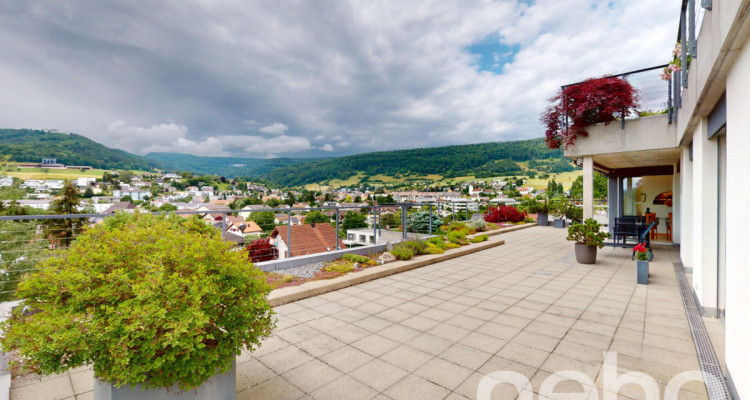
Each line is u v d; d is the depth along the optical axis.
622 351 2.90
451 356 2.80
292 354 2.83
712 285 3.82
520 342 3.09
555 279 5.64
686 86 4.41
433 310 4.01
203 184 122.62
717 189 3.90
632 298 4.53
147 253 1.80
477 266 6.75
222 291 1.81
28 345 1.38
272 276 5.19
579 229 7.00
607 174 12.16
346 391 2.27
